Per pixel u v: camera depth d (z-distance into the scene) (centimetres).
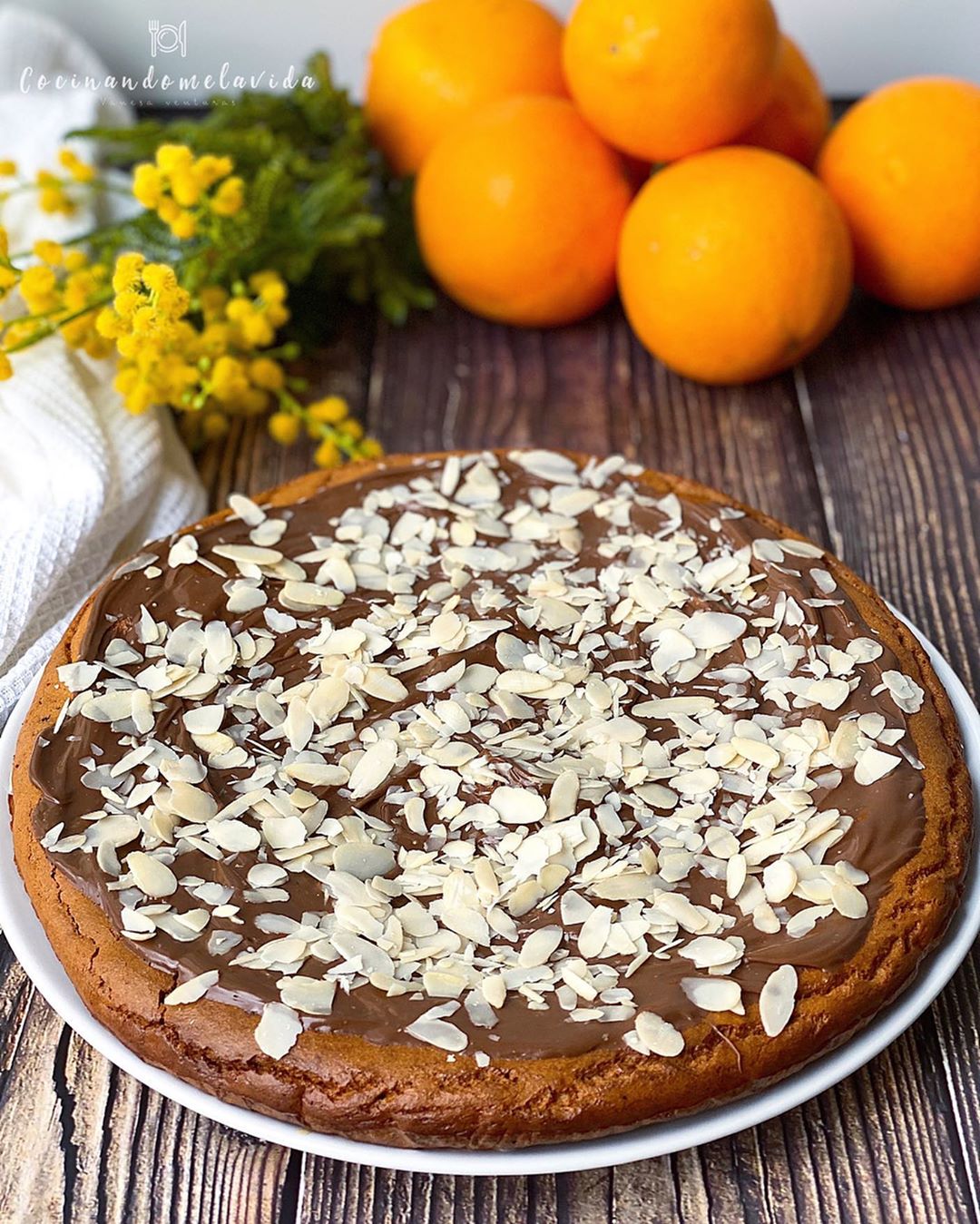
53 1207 64
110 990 63
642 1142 62
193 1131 65
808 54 97
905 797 66
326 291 88
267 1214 64
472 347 87
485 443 83
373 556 72
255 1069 62
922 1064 66
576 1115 61
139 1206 64
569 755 67
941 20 95
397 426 84
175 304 73
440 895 65
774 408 84
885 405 85
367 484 74
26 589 72
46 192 83
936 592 78
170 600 70
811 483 82
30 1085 66
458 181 83
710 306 80
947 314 88
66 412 76
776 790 66
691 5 79
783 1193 64
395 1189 64
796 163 84
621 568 72
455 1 87
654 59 79
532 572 72
